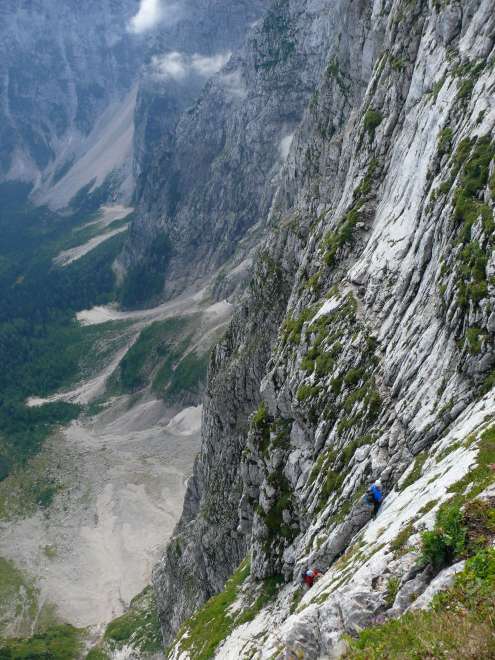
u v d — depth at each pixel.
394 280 41.97
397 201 47.19
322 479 39.09
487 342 28.22
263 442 52.50
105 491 169.25
